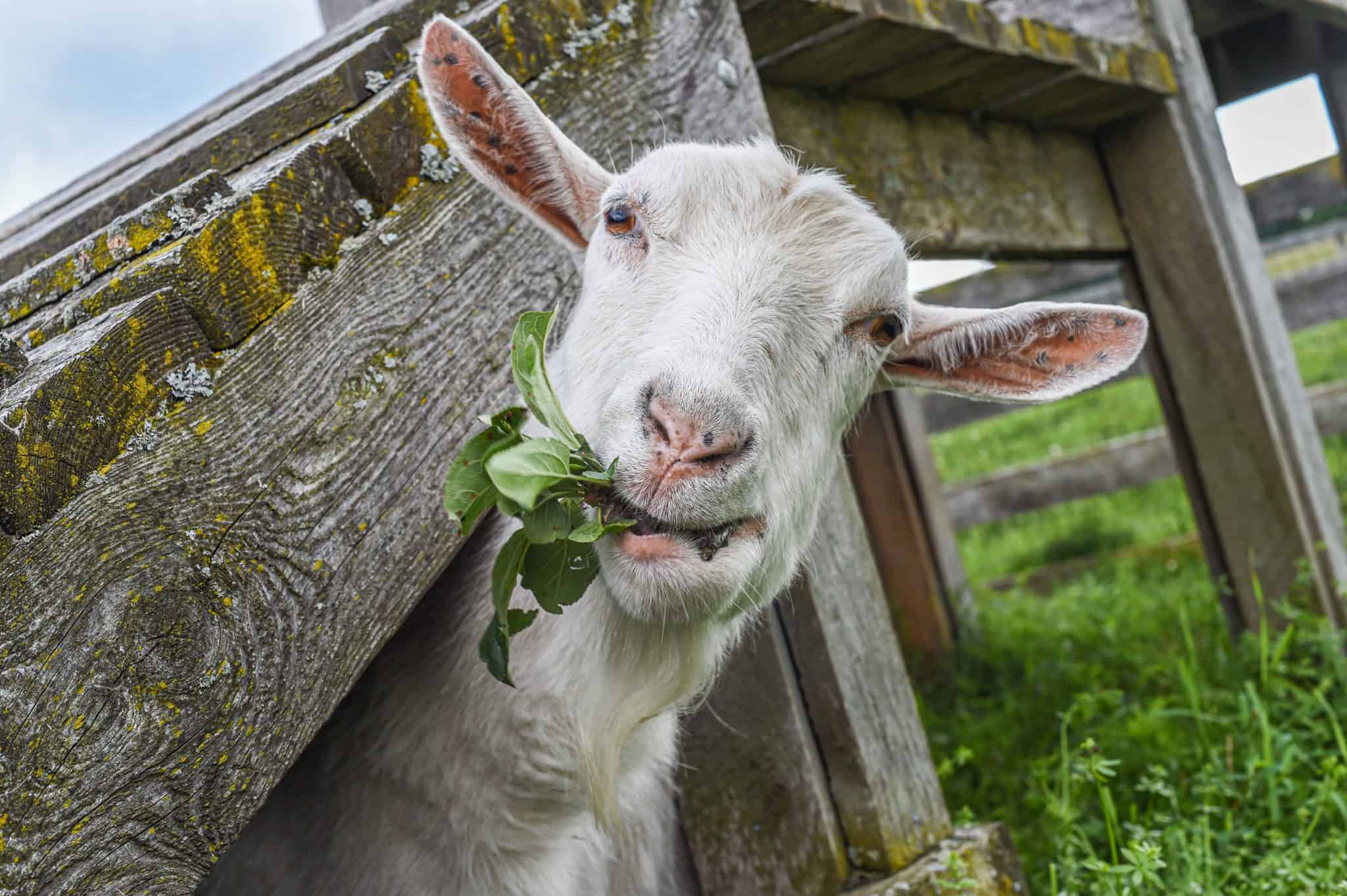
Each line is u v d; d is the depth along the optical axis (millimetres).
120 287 457
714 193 568
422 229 568
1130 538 2135
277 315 493
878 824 735
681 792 783
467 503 440
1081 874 835
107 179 837
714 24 745
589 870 675
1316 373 2773
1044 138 1252
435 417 556
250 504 467
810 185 585
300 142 575
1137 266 1339
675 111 712
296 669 478
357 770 602
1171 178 1293
